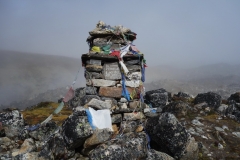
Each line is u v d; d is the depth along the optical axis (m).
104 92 3.64
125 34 3.96
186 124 4.63
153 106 5.18
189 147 3.02
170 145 3.02
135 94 3.75
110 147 2.70
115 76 3.69
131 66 3.79
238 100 6.79
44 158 2.81
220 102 6.20
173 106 5.28
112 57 3.65
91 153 2.79
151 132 3.21
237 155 3.55
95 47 3.81
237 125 5.04
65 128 3.02
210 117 5.31
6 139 3.54
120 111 3.52
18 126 3.84
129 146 2.72
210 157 3.43
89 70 3.66
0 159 2.89
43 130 3.64
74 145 2.98
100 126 3.21
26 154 2.82
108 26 4.03
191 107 5.74
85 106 3.38
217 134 4.20
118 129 3.52
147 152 2.87
